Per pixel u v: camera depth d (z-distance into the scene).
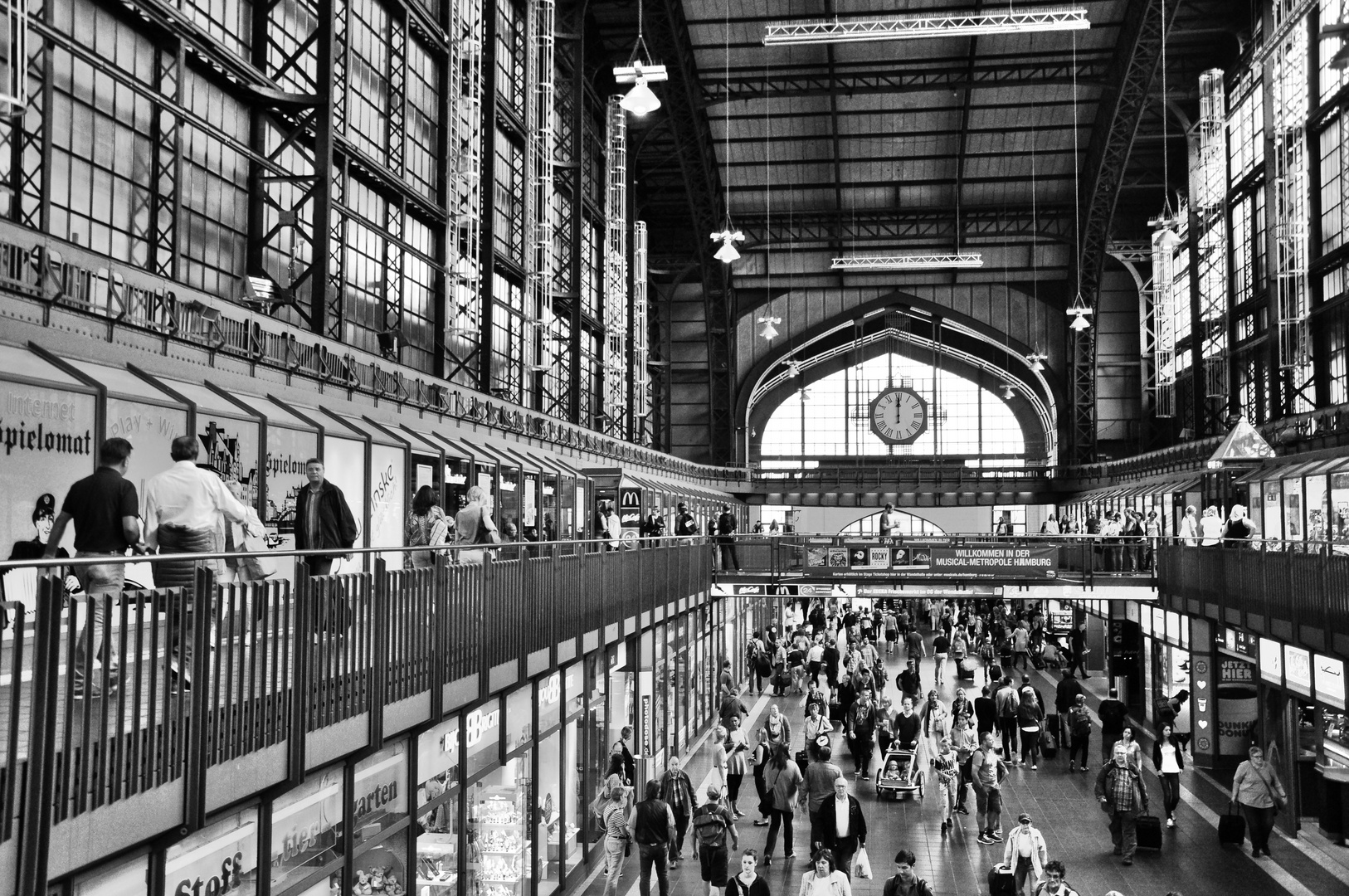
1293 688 19.31
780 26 34.25
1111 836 19.50
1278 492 29.97
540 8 35.91
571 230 39.25
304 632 8.66
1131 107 44.66
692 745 29.41
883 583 30.47
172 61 17.72
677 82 43.97
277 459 16.14
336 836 10.03
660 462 49.56
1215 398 44.69
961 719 20.59
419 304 28.30
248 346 16.88
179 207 17.36
